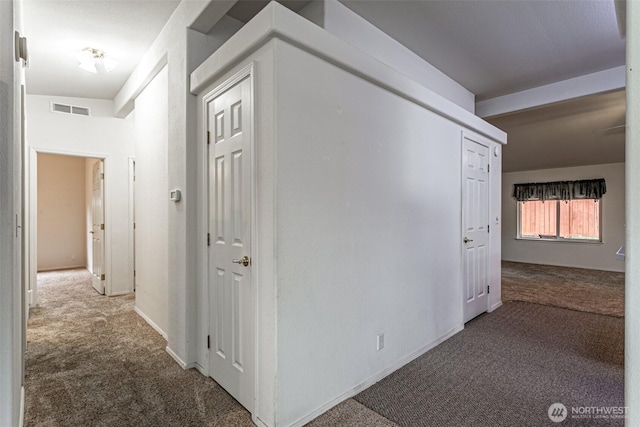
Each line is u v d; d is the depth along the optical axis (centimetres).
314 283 194
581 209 720
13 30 128
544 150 660
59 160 682
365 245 227
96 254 501
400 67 314
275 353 176
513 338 312
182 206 254
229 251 214
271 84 177
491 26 288
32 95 418
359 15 271
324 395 199
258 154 186
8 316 114
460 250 336
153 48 311
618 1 160
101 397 212
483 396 214
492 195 406
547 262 760
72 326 340
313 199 194
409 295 266
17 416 151
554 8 265
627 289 82
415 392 220
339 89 209
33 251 411
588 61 352
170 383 228
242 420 190
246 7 260
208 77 226
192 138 252
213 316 232
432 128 295
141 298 374
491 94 439
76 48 320
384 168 243
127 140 476
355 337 220
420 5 260
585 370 249
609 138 585
